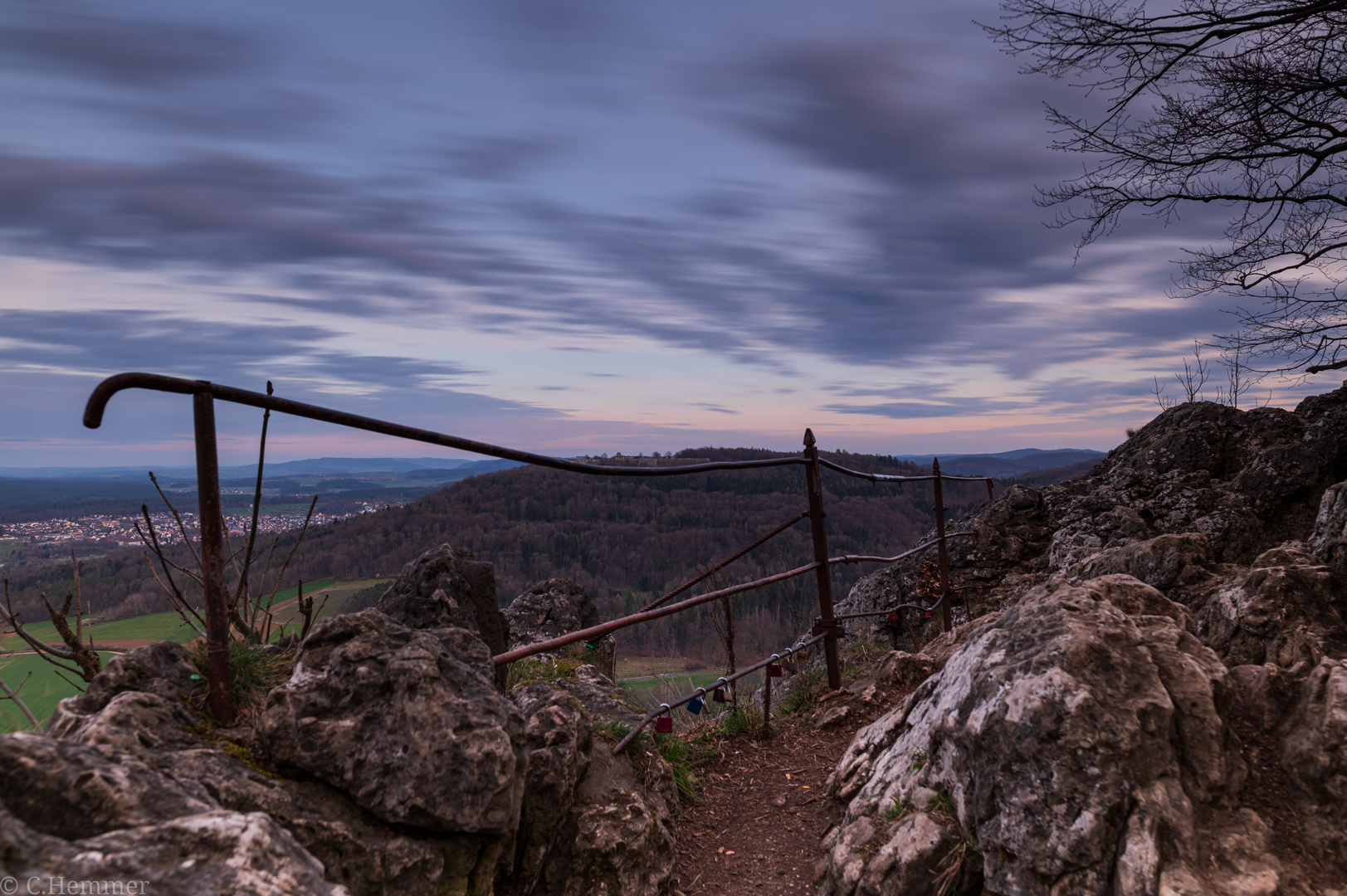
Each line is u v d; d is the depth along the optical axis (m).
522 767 2.31
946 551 8.57
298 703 2.09
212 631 2.16
